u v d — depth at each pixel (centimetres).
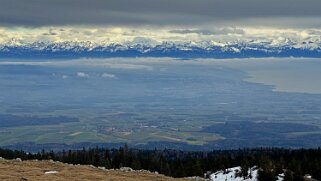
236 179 13650
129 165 15675
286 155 17500
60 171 6738
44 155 16238
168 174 14988
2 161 7462
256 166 14150
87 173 6731
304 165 13988
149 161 16300
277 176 12750
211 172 15725
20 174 6225
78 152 16862
